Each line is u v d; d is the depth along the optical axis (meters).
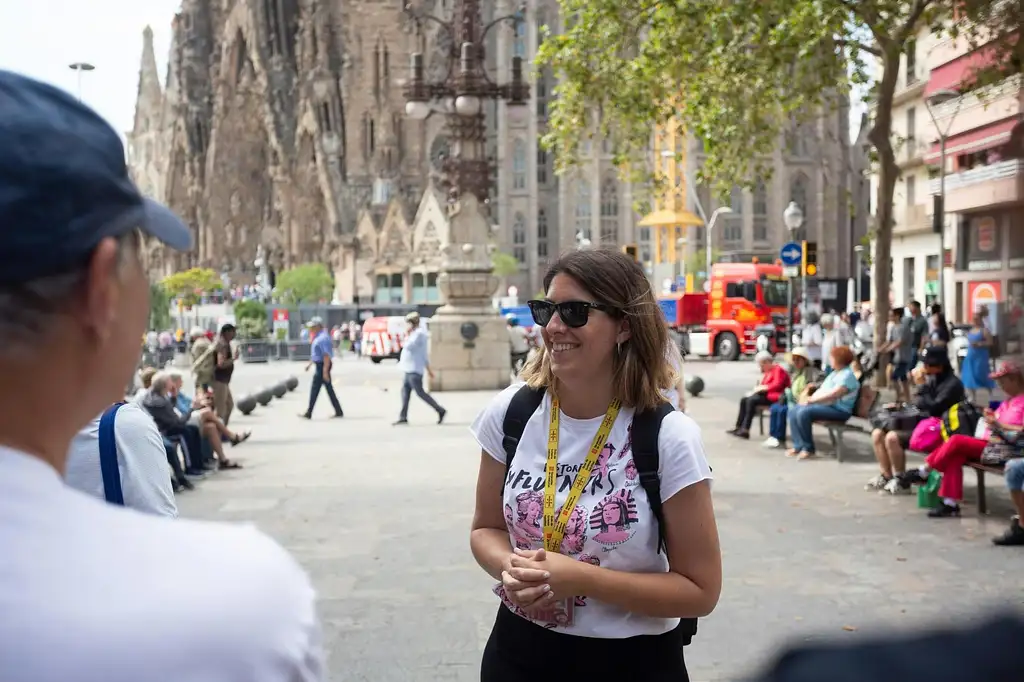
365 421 21.25
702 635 6.48
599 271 3.04
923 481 11.52
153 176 165.62
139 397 13.34
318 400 27.16
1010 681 0.75
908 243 50.19
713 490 11.86
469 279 27.91
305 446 17.02
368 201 122.81
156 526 1.18
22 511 1.12
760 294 45.19
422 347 20.31
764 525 9.85
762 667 0.86
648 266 84.44
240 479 13.47
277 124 128.38
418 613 7.12
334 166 123.56
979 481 10.27
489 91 27.47
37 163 1.13
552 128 26.05
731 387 29.02
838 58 21.77
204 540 1.18
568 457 3.11
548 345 3.11
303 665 1.16
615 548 2.99
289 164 126.50
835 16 18.91
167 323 63.72
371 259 117.75
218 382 17.19
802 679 0.79
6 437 1.20
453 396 26.53
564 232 117.06
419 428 19.64
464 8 27.00
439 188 117.31
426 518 10.54
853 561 8.38
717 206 114.50
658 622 3.00
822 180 115.25
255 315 67.56
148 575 1.11
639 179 27.78
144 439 3.19
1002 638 0.78
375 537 9.65
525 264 119.06
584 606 2.96
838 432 14.13
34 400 1.21
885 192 21.20
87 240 1.18
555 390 3.21
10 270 1.14
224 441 17.80
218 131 130.38
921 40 44.47
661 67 22.94
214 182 130.00
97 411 1.31
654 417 3.04
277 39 131.62
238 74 131.62
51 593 1.07
